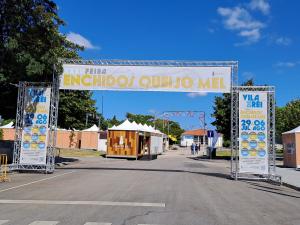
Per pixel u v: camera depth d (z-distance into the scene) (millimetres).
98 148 57094
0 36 20141
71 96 30766
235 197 13453
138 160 39656
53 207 10508
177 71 20953
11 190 14031
